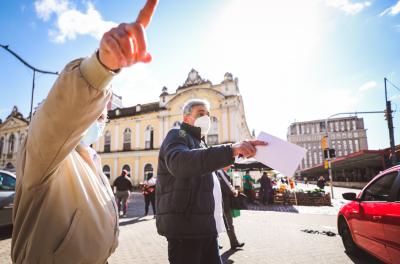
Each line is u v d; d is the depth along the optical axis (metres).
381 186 4.06
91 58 0.67
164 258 4.65
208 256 2.00
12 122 33.62
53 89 0.70
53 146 0.74
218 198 2.23
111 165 27.08
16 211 0.98
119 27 0.65
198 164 1.30
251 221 8.94
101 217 1.14
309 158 125.19
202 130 2.18
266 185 14.89
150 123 26.31
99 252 1.10
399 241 3.21
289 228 7.57
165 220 1.87
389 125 15.91
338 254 4.91
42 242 0.94
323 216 10.05
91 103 0.70
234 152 1.26
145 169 25.48
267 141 1.24
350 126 123.31
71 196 1.04
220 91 23.41
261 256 4.76
